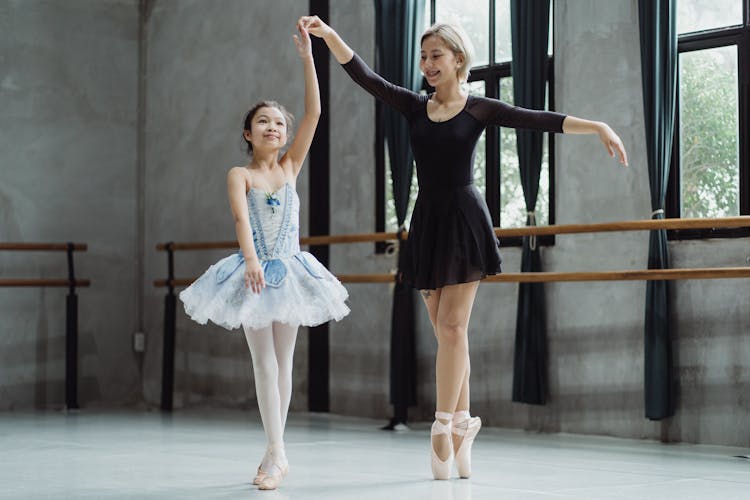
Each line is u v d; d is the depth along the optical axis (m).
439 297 3.42
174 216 7.02
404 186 5.67
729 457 4.23
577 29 5.18
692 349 4.74
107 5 7.12
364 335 6.00
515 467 3.79
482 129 3.35
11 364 6.61
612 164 5.06
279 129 3.43
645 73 4.83
